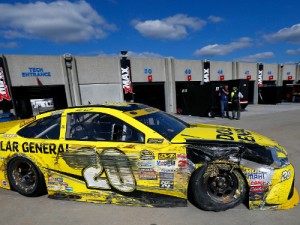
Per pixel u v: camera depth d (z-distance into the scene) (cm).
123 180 269
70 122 301
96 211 269
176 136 268
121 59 1566
